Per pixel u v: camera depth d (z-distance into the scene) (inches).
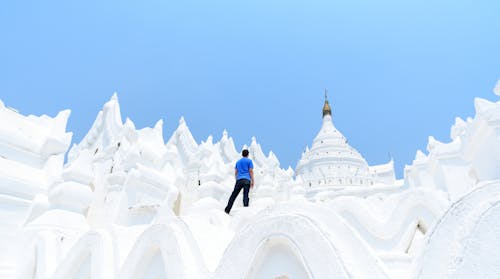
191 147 866.1
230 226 299.7
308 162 1820.9
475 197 104.0
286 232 127.6
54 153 365.1
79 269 207.0
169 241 165.5
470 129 219.3
